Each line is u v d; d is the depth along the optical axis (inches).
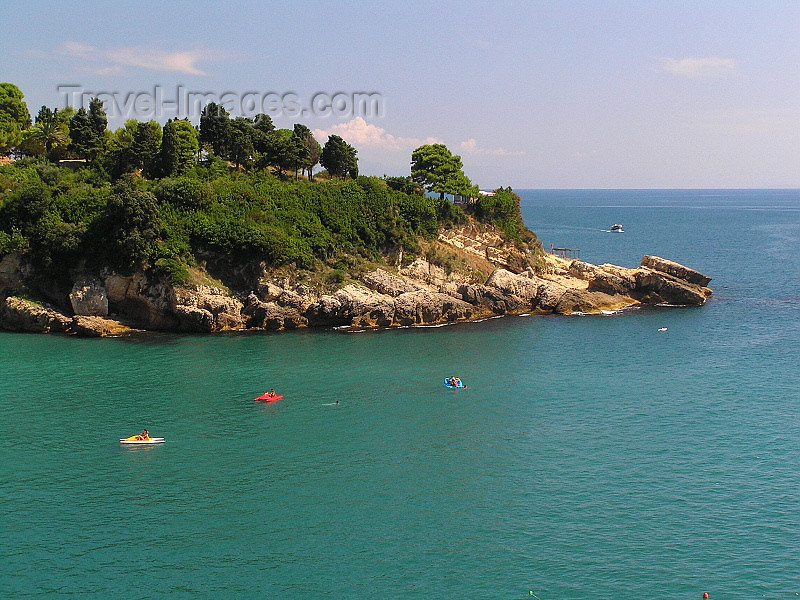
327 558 2114.9
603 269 5713.6
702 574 2034.9
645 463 2689.5
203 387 3545.8
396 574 2039.9
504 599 1934.1
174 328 4707.2
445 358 4067.4
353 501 2426.2
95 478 2591.0
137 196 4613.7
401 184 5935.0
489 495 2461.9
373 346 4325.8
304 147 5905.5
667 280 5575.8
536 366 3912.4
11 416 3149.6
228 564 2090.3
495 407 3272.6
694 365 3922.2
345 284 4953.3
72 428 3029.0
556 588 1977.1
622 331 4709.6
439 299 5022.1
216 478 2588.6
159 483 2554.1
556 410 3230.8
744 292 6176.2
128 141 5984.3
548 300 5319.9
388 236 5408.5
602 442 2878.9
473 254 5718.5
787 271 7500.0
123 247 4598.9
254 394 3447.3
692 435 2942.9
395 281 5088.6
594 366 3912.4
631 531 2240.4
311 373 3774.6
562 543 2180.1
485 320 5073.8
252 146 5910.4
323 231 5196.9
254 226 4894.2
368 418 3139.8
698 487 2506.2
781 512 2341.3
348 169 6166.3
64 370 3801.7
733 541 2185.0
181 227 4795.8
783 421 3085.6
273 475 2610.7
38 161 5698.8
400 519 2315.5
